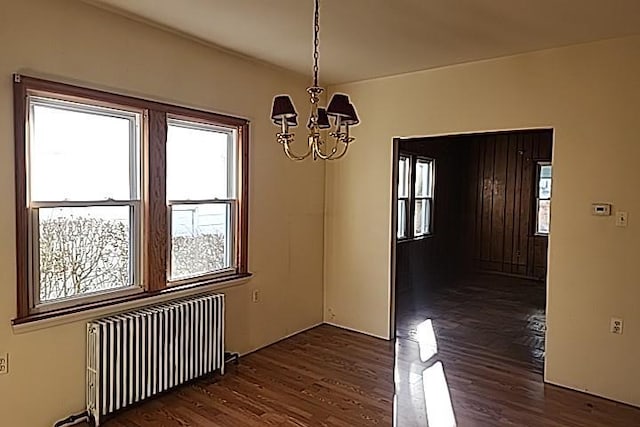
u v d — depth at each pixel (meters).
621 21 3.12
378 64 4.28
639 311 3.41
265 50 3.90
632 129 3.40
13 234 2.71
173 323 3.46
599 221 3.56
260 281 4.49
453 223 8.57
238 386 3.68
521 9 2.94
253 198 4.35
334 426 3.09
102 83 3.08
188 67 3.64
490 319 5.69
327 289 5.36
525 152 8.24
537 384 3.80
